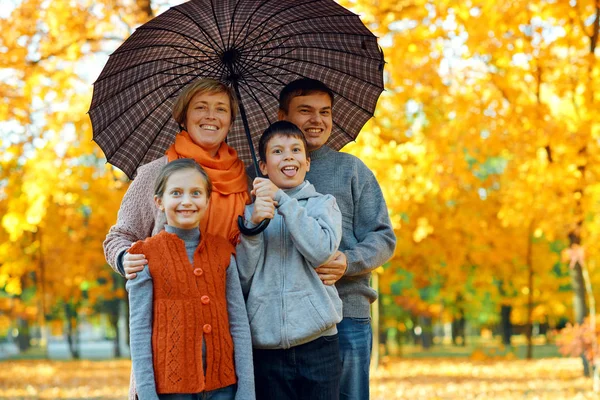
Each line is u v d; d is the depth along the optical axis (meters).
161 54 4.18
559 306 24.52
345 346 4.42
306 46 4.33
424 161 12.16
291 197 3.94
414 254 20.05
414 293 24.16
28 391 15.09
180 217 3.54
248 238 3.71
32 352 46.09
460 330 43.19
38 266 22.41
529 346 23.92
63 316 36.97
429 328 36.66
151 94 4.30
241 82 4.50
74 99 12.70
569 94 13.31
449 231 18.67
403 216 17.52
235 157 4.11
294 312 3.72
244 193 4.00
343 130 4.73
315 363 3.77
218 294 3.54
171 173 3.55
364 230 4.57
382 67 4.39
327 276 3.95
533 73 12.79
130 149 4.39
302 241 3.68
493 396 12.72
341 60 4.44
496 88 12.55
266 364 3.77
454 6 11.48
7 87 12.05
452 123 12.39
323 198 3.97
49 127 12.62
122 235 3.89
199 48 4.24
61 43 12.44
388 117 13.45
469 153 12.48
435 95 12.39
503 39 11.83
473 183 13.83
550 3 12.15
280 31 4.25
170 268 3.46
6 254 18.62
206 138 3.99
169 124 4.41
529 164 13.26
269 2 4.02
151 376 3.35
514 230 20.30
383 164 11.85
